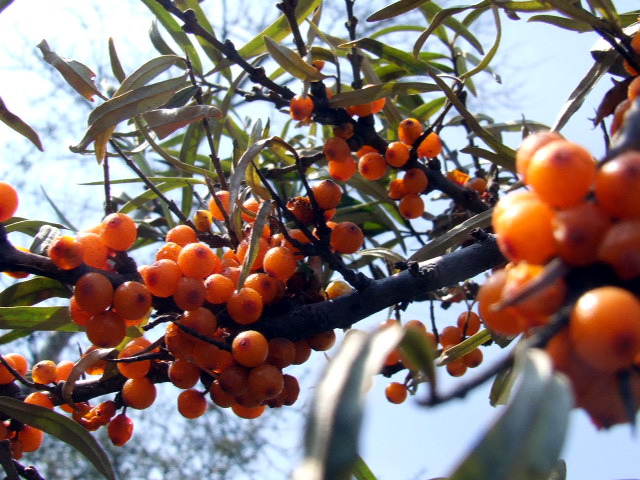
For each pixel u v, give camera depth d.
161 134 0.20
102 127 0.19
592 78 0.19
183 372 0.18
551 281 0.10
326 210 0.20
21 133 0.19
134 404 0.19
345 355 0.10
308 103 0.22
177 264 0.17
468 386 0.10
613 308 0.09
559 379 0.09
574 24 0.20
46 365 0.20
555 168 0.11
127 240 0.17
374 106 0.24
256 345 0.16
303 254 0.18
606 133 0.17
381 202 0.31
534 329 0.11
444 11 0.20
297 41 0.23
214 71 0.27
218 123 0.30
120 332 0.16
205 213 0.22
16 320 0.19
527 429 0.09
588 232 0.10
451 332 0.24
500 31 0.22
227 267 0.18
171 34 0.29
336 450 0.09
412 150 0.24
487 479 0.09
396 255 0.24
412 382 0.23
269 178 0.24
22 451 0.20
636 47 0.17
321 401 0.09
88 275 0.16
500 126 0.29
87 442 0.18
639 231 0.10
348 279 0.18
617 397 0.10
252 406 0.17
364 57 0.28
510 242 0.11
